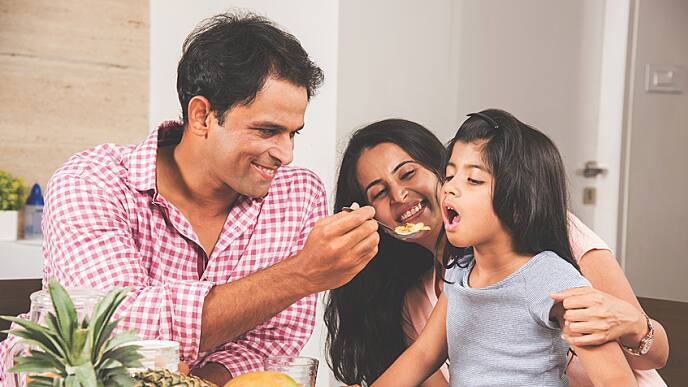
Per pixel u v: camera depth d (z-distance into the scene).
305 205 1.54
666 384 1.64
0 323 1.79
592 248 1.48
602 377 1.11
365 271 1.71
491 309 1.24
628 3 3.33
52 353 0.72
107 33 3.31
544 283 1.19
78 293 0.85
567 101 3.23
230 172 1.31
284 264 1.16
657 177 3.46
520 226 1.23
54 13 3.22
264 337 1.46
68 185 1.34
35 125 3.21
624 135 3.36
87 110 3.30
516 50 3.00
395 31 2.59
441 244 1.70
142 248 1.39
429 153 1.74
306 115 2.57
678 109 3.46
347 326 1.74
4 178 3.08
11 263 2.96
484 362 1.25
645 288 3.47
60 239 1.30
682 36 3.44
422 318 1.71
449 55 2.76
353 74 2.49
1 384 1.06
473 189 1.24
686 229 3.52
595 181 3.40
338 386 2.51
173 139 1.45
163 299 1.14
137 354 0.75
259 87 1.23
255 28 1.26
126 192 1.37
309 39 2.55
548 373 1.21
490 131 1.25
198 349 1.15
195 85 1.28
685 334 1.67
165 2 3.29
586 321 1.11
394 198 1.73
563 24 3.18
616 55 3.34
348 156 1.80
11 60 3.17
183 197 1.40
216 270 1.44
